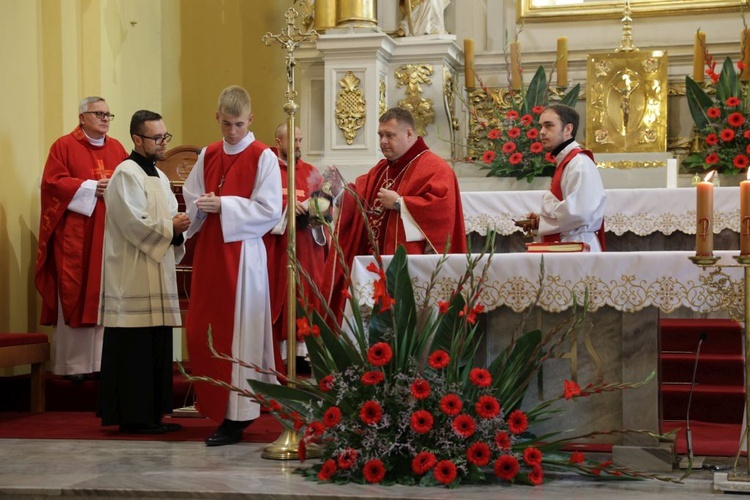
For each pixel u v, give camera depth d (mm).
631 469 4457
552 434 4496
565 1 9297
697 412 6457
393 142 5535
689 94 8312
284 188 7457
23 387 7398
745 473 4254
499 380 4500
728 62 8164
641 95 8602
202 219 5848
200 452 5320
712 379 6711
